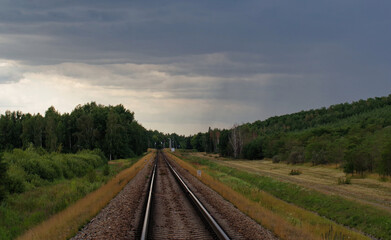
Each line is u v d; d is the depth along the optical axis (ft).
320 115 463.42
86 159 156.15
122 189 76.13
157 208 51.06
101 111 339.36
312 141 217.77
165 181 95.45
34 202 58.18
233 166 204.13
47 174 93.40
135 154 394.32
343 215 74.79
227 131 374.02
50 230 35.37
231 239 31.55
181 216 44.52
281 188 111.45
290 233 36.19
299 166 195.31
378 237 61.26
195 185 85.15
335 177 134.00
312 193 95.55
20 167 86.17
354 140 168.04
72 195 64.13
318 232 41.88
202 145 627.87
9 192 65.98
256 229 37.01
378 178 117.70
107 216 44.37
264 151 283.59
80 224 38.83
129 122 426.92
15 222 44.83
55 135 282.56
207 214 41.86
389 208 73.77
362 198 85.51
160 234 34.58
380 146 130.00
